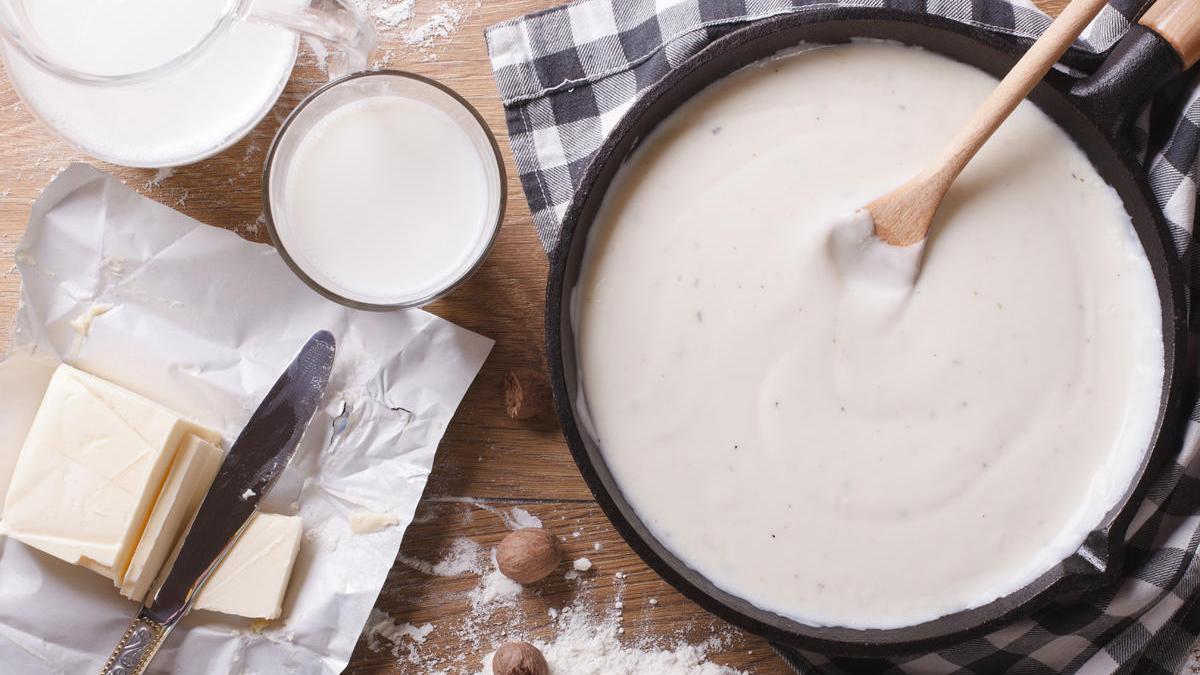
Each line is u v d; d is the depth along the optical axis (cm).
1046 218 74
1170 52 72
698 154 74
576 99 79
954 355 73
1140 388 73
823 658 78
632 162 74
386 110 77
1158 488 76
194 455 79
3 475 79
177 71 75
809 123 74
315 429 80
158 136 77
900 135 74
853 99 74
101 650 79
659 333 74
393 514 79
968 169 74
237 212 80
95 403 78
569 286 73
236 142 79
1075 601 77
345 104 77
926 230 73
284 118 80
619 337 74
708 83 74
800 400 73
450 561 80
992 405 73
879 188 74
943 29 73
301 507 80
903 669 78
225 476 78
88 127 77
